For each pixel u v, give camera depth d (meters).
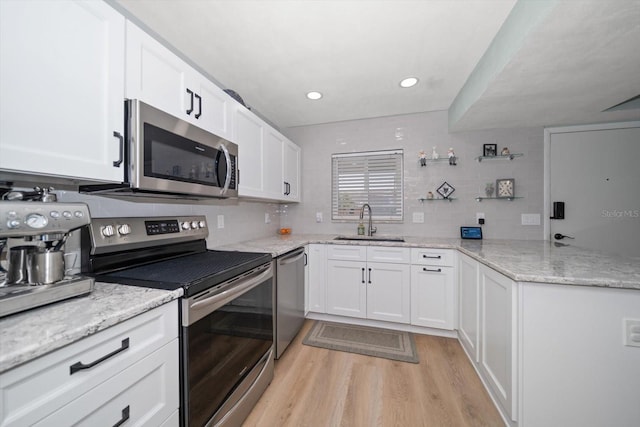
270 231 3.07
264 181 2.28
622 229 2.39
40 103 0.78
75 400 0.65
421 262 2.33
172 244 1.56
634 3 1.01
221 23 1.46
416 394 1.59
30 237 0.82
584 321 1.12
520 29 1.28
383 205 3.00
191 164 1.37
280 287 1.94
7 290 0.75
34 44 0.76
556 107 2.06
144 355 0.84
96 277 1.10
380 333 2.38
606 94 1.83
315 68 1.93
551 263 1.41
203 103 1.51
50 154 0.80
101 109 0.95
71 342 0.62
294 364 1.91
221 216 2.20
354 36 1.57
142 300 0.84
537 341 1.17
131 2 1.30
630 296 1.07
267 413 1.45
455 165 2.75
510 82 1.65
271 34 1.55
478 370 1.75
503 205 2.63
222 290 1.19
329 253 2.60
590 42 1.26
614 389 1.09
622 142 2.38
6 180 0.94
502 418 1.39
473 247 2.07
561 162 2.51
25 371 0.55
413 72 1.99
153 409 0.87
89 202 1.23
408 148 2.90
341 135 3.13
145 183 1.09
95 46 0.94
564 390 1.14
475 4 1.33
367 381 1.71
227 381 1.24
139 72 1.11
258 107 2.68
